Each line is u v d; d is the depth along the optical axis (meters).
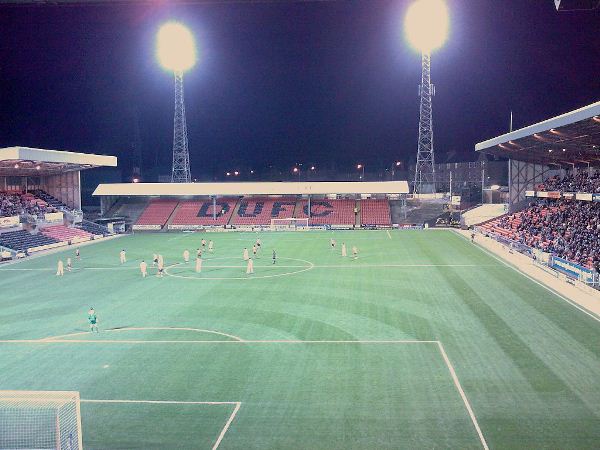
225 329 27.30
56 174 81.75
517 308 30.78
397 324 27.64
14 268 50.34
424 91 98.12
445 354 22.77
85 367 21.91
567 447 14.73
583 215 56.31
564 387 18.91
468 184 118.19
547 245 50.62
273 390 19.20
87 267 49.75
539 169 80.75
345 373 20.75
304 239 71.94
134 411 17.61
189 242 70.56
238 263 50.50
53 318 30.36
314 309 31.28
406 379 20.02
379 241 68.06
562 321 27.78
